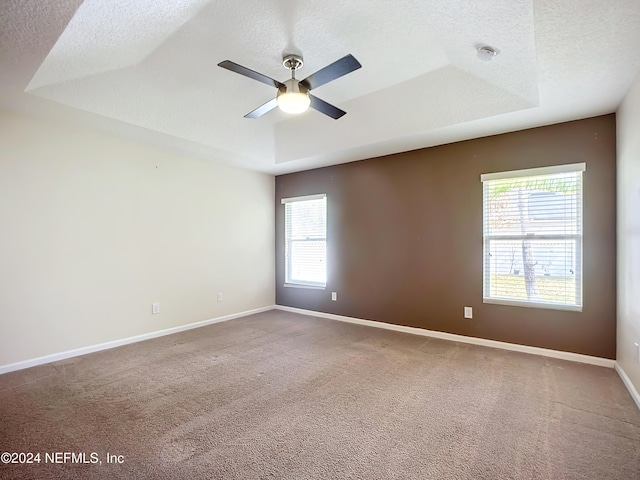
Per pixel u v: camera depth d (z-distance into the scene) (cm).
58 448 184
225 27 223
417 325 411
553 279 326
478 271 367
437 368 298
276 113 375
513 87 263
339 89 316
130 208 378
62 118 310
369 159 452
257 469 167
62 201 326
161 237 409
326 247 499
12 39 188
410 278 417
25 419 214
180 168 429
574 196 316
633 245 240
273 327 443
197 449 183
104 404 234
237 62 266
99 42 219
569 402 234
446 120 324
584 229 309
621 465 169
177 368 301
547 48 191
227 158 452
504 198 353
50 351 317
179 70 278
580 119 310
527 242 340
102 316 355
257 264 536
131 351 347
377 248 445
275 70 280
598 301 302
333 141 404
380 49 252
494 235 358
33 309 308
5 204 292
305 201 525
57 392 252
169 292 417
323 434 198
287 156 456
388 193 434
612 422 208
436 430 201
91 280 346
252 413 222
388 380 274
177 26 220
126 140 374
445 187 389
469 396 244
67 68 239
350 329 433
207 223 461
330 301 495
